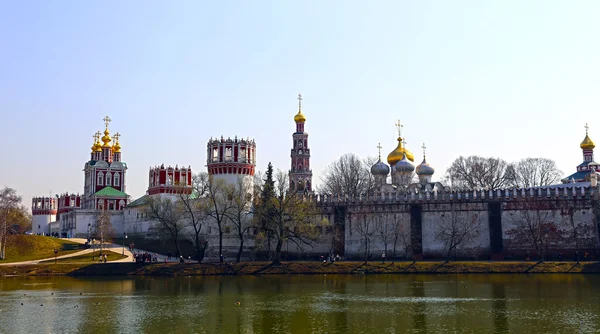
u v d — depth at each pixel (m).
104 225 181.50
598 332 54.00
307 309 68.88
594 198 130.25
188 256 146.38
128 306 72.75
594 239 129.38
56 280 108.44
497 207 137.62
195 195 174.38
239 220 128.88
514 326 57.22
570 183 152.50
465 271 114.88
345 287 91.31
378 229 141.50
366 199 143.25
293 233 129.75
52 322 62.44
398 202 141.25
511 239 133.50
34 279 110.75
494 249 136.25
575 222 130.62
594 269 111.69
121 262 124.25
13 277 114.62
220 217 138.38
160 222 151.88
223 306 72.00
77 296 83.00
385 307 69.69
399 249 139.38
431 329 56.41
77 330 58.31
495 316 62.62
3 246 146.62
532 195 133.50
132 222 199.88
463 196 137.62
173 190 184.12
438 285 92.38
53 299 79.88
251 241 140.50
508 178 187.38
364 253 141.62
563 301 72.44
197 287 93.44
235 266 120.69
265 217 129.50
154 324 60.75
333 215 145.38
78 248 158.62
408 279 103.75
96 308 71.38
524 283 93.19
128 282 103.31
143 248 160.38
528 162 198.75
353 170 174.12
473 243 135.75
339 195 149.38
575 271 111.25
